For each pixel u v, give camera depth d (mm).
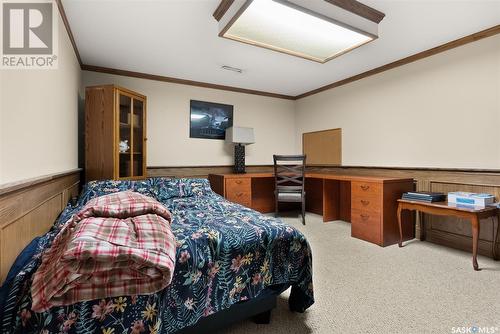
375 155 3266
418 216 2760
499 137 2193
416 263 2086
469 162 2385
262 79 3652
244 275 1213
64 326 805
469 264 2068
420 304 1484
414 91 2822
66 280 769
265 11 1787
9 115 1056
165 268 865
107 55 2764
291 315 1397
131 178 2824
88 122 2609
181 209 1978
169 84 3553
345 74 3436
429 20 2080
